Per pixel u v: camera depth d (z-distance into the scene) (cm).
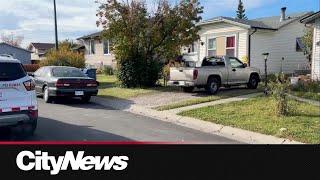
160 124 1284
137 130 1166
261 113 1343
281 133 1070
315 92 1800
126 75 2233
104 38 2298
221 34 2962
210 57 2009
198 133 1145
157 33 2272
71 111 1538
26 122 984
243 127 1173
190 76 1814
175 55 2389
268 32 2881
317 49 2084
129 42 2223
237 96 1755
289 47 2986
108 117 1405
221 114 1364
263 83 2314
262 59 2858
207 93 1878
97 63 4728
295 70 2877
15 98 962
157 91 2020
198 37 2377
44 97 1838
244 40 2811
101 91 2172
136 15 2239
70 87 1773
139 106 1655
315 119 1234
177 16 2281
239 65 2016
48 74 1836
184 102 1638
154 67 2259
